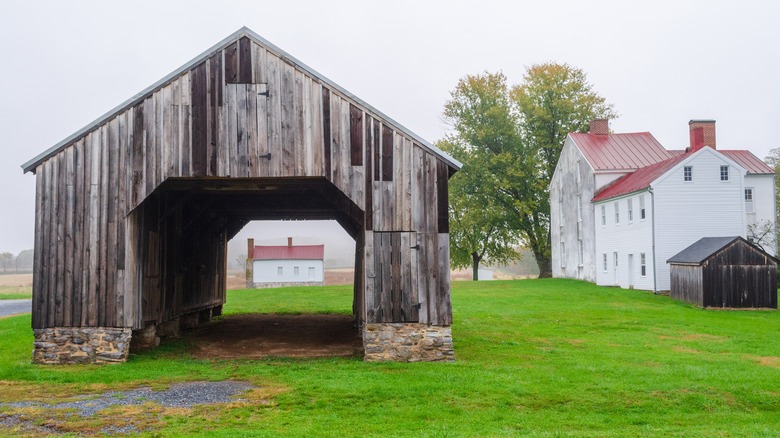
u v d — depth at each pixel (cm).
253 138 1516
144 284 1628
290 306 3056
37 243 1511
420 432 939
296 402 1107
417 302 1514
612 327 2259
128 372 1371
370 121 1532
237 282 7244
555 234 4797
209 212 2316
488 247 5025
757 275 2794
